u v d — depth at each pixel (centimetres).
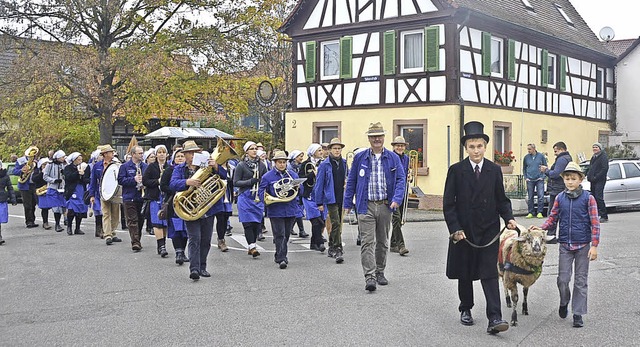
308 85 2486
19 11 2578
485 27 2295
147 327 729
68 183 1552
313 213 1245
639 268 1048
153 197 1199
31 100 2567
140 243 1319
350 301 838
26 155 1725
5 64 3044
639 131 3259
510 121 2419
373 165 908
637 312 782
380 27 2295
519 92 2494
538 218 1819
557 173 1592
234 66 2817
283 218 1082
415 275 999
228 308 809
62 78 2508
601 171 1655
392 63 2256
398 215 1179
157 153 1232
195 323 742
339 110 2395
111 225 1400
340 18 2394
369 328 715
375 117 2298
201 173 972
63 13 2600
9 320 766
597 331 704
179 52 2797
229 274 1025
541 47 2638
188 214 962
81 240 1458
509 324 730
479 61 2261
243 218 1177
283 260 1075
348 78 2369
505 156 2334
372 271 893
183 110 2830
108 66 2503
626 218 1780
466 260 709
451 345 655
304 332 702
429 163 2167
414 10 2212
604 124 3206
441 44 2162
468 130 711
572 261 741
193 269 975
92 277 1014
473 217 700
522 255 705
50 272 1064
